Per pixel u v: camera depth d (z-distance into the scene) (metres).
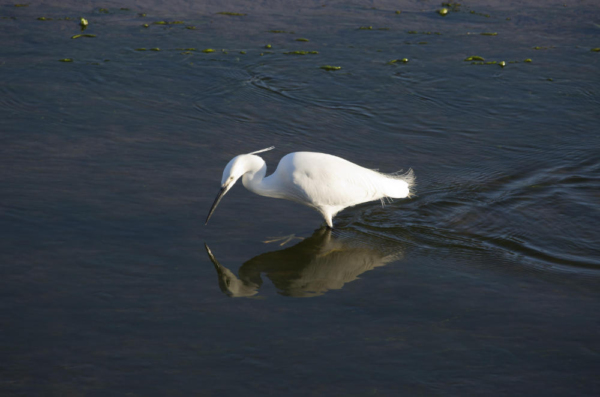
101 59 12.79
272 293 6.21
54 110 10.38
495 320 5.80
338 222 7.93
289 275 6.60
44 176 8.22
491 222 7.91
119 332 5.43
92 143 9.31
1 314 5.56
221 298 6.05
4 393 4.64
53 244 6.76
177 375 4.93
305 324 5.69
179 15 15.84
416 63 13.44
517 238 7.53
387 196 8.14
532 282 6.53
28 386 4.73
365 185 7.79
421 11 16.73
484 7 17.11
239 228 7.46
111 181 8.23
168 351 5.21
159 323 5.59
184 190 8.16
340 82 12.47
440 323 5.74
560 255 7.14
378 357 5.22
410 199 8.51
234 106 11.18
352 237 7.56
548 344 5.43
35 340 5.26
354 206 8.39
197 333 5.48
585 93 12.20
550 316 5.87
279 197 7.96
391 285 6.44
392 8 16.91
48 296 5.88
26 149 8.95
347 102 11.65
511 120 11.14
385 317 5.82
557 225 7.82
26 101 10.63
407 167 9.36
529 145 10.20
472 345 5.41
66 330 5.41
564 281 6.55
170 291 6.11
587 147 10.12
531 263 6.96
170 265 6.58
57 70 12.07
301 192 7.57
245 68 12.87
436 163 9.55
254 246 7.12
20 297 5.82
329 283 6.47
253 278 6.49
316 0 17.33
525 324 5.73
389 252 7.21
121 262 6.54
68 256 6.57
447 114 11.34
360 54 13.84
